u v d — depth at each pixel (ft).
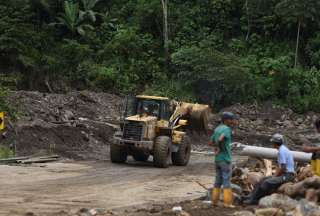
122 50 163.02
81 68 152.15
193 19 173.68
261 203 47.03
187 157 87.45
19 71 142.10
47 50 156.87
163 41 168.66
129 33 164.76
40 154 86.17
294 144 119.85
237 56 158.71
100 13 174.19
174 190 61.11
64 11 170.40
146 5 171.32
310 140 121.29
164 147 80.69
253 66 155.22
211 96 146.51
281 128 134.82
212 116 133.28
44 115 109.91
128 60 161.58
